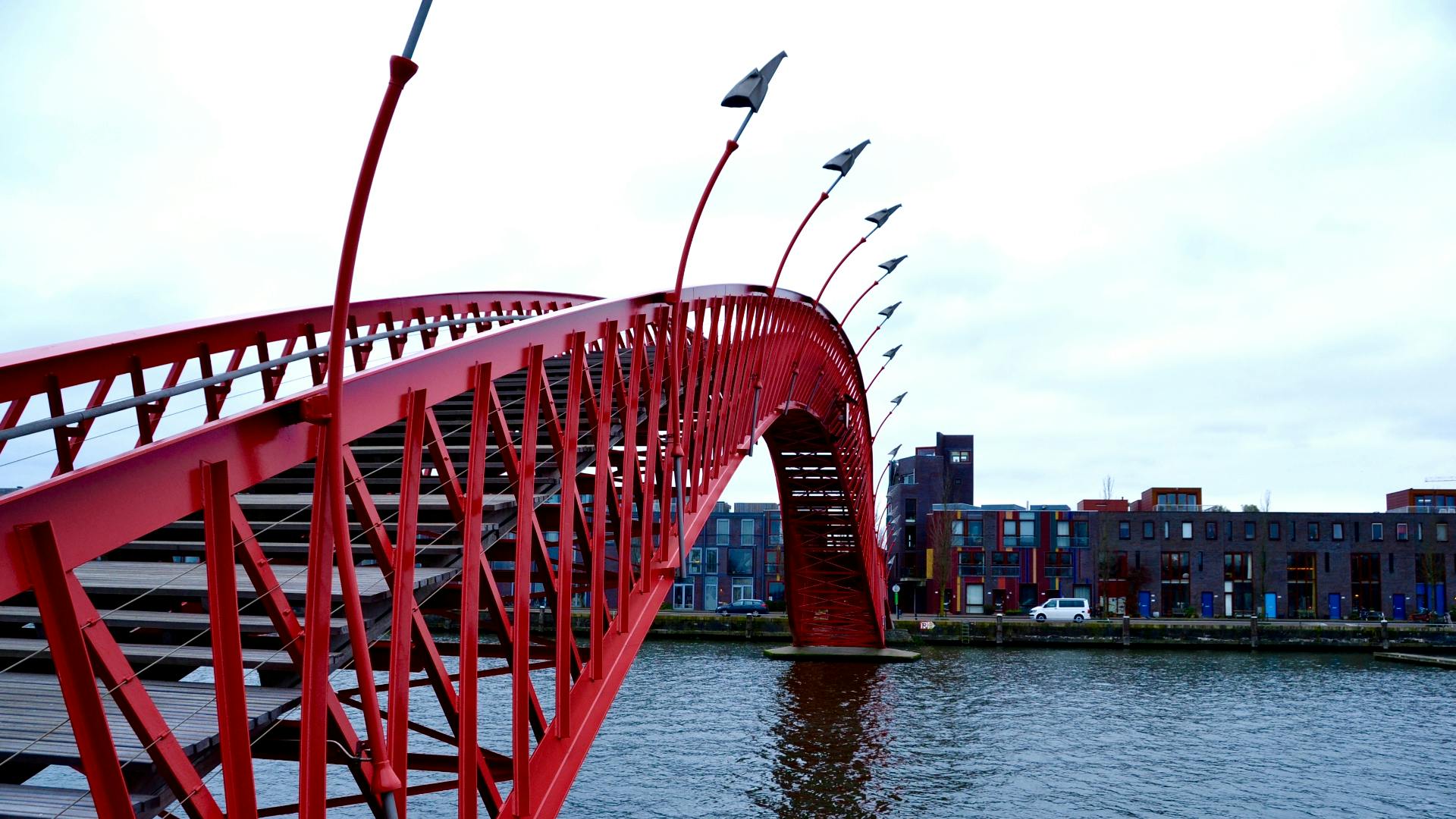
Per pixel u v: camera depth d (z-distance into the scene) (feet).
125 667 22.85
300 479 41.86
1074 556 345.72
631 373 54.70
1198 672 217.56
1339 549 345.10
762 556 350.43
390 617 37.27
